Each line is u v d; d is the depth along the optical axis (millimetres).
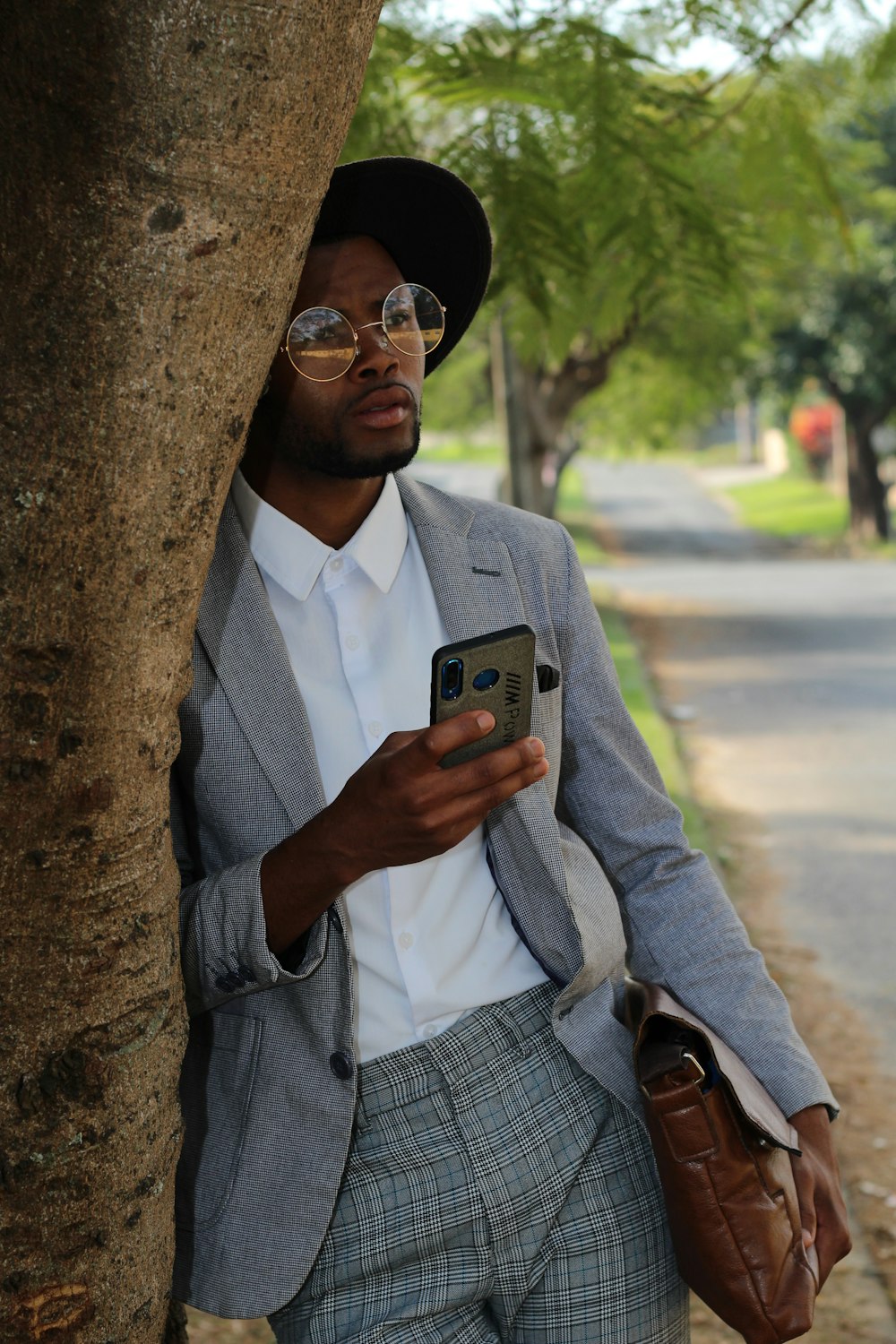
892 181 19469
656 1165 1685
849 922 6020
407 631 1736
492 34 2568
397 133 2770
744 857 7055
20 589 1134
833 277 20609
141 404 1122
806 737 9938
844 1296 3234
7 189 1057
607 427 24562
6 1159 1260
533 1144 1669
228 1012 1682
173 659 1251
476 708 1427
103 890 1251
